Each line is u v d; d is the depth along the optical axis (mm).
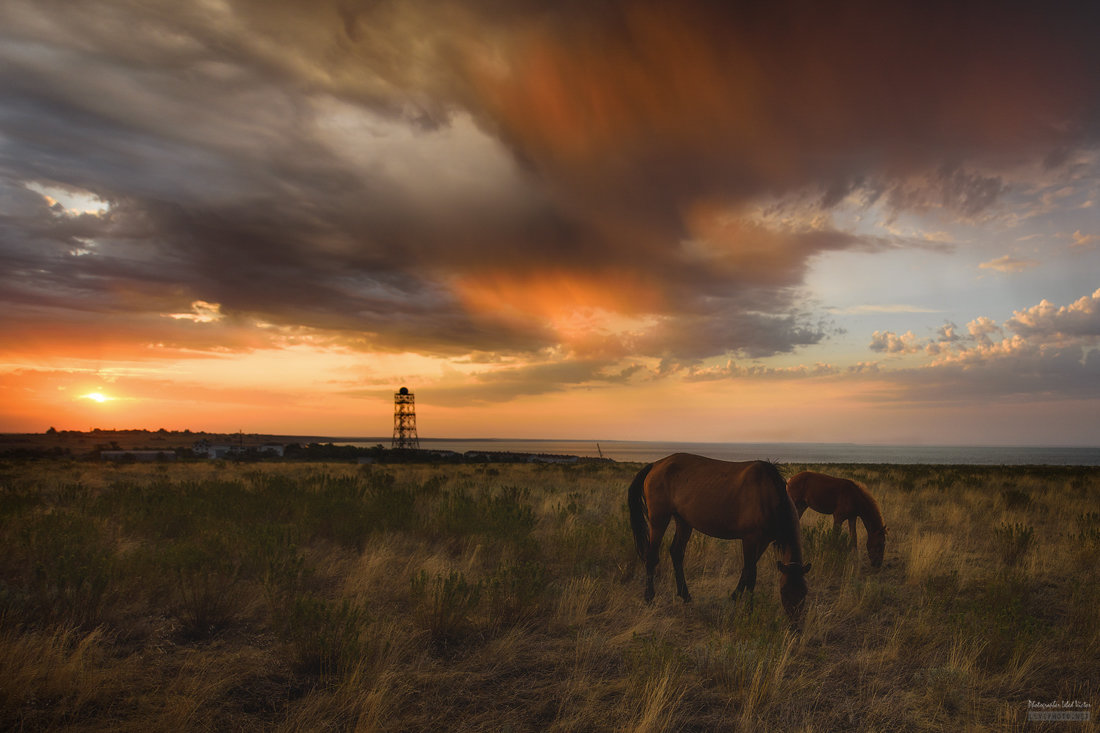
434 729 3859
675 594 7090
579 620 5941
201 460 41031
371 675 4414
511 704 4270
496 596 6012
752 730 3908
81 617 5258
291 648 4863
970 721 4125
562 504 13703
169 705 3896
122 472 25594
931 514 13359
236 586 6301
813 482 10000
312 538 9359
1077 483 21078
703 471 6738
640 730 3748
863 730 3979
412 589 5754
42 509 10414
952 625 5613
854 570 8172
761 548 6328
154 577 6156
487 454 71062
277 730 3717
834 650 5426
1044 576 8125
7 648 4230
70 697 3980
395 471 30172
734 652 4711
